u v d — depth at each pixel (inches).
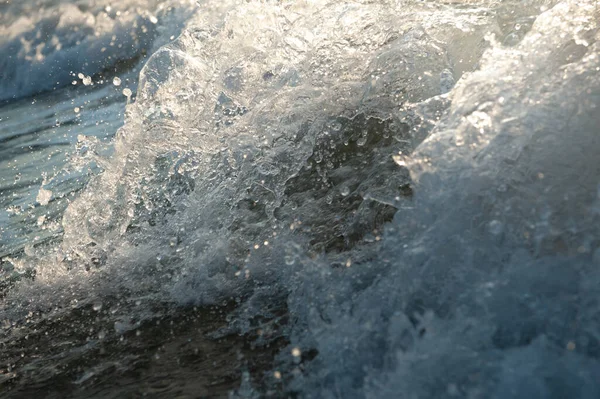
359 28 164.1
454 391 72.5
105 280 135.9
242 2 176.2
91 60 389.7
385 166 129.9
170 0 400.5
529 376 70.4
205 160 153.3
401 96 141.3
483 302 81.8
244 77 166.1
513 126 94.9
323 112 149.4
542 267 81.9
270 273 119.1
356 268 101.4
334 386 84.6
